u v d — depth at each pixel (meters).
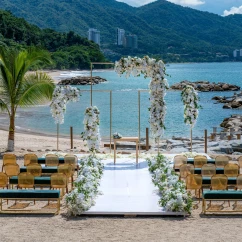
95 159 15.45
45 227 10.02
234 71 172.12
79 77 98.50
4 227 10.05
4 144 24.66
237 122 34.34
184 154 18.77
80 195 10.96
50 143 25.94
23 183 12.27
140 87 82.88
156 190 13.11
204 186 12.52
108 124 35.84
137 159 17.19
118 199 12.09
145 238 9.20
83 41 189.50
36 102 20.75
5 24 154.50
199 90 74.12
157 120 17.69
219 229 9.81
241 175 12.01
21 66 20.06
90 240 9.09
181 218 10.73
